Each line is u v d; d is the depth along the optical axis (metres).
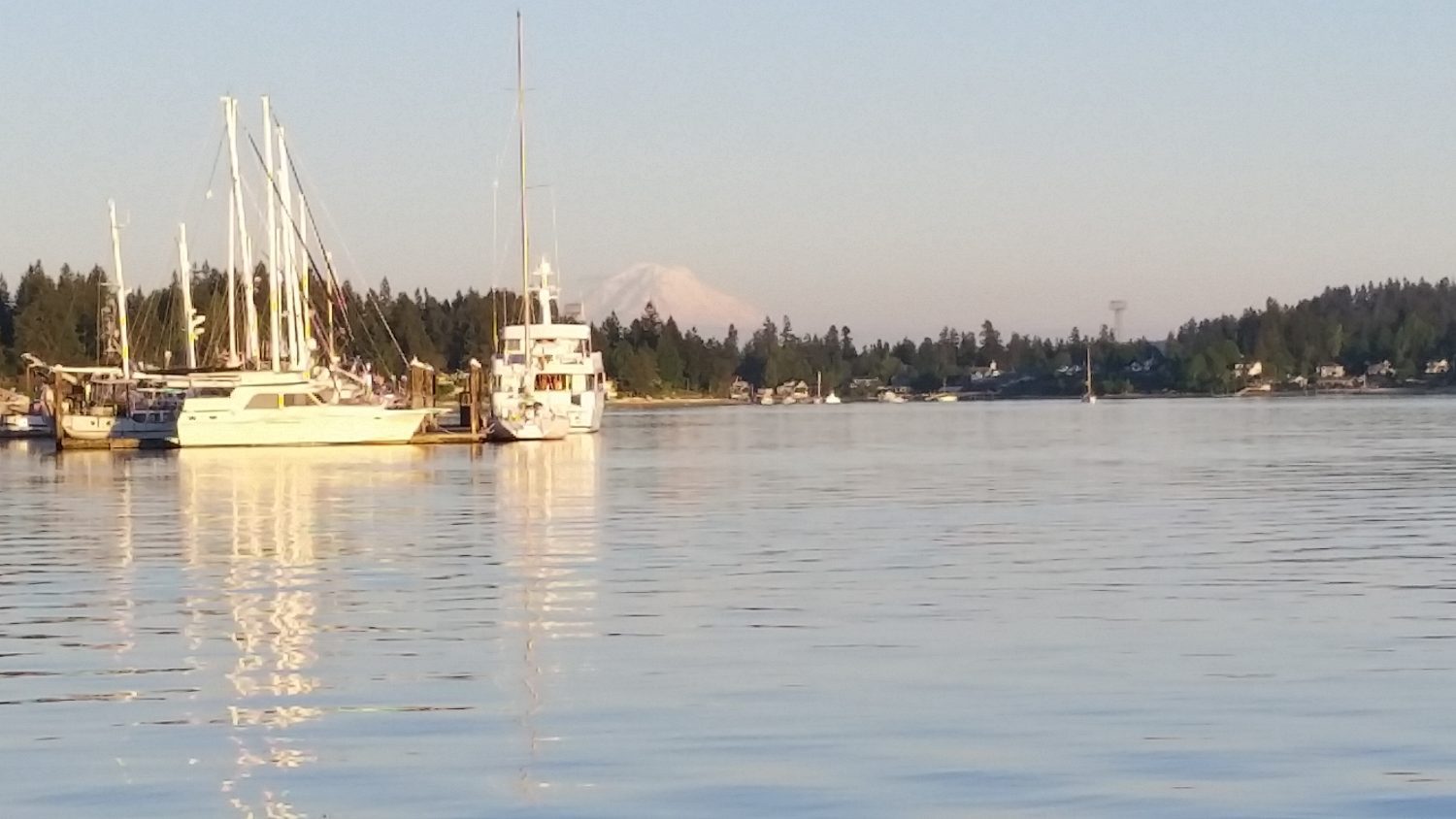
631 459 132.62
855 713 29.75
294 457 136.50
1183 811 23.36
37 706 30.88
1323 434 183.50
